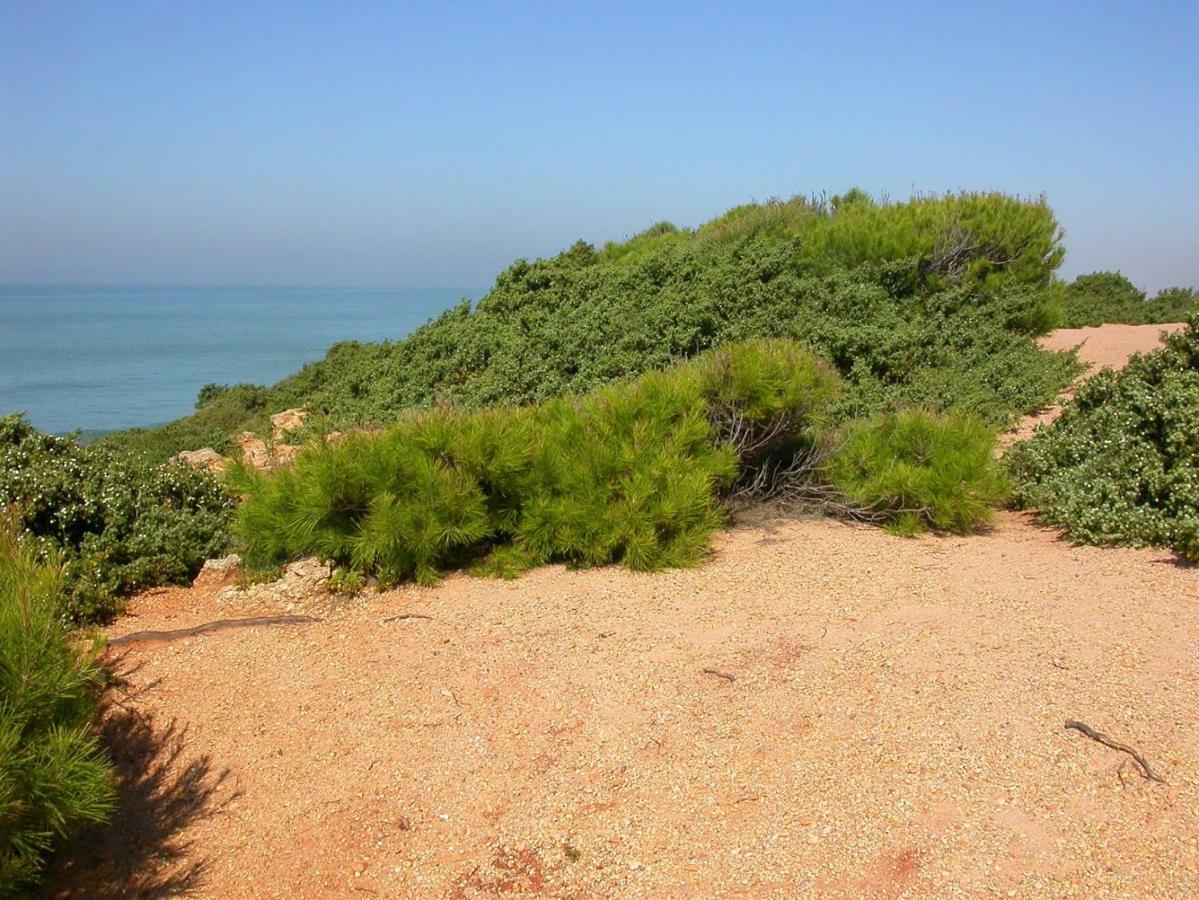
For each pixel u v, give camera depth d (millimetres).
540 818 3650
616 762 3928
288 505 6039
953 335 12117
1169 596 5145
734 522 7180
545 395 11172
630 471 6359
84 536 6273
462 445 6121
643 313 12656
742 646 4812
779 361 7066
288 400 19109
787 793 3633
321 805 3838
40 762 3119
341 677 4770
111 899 3402
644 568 6055
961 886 3090
